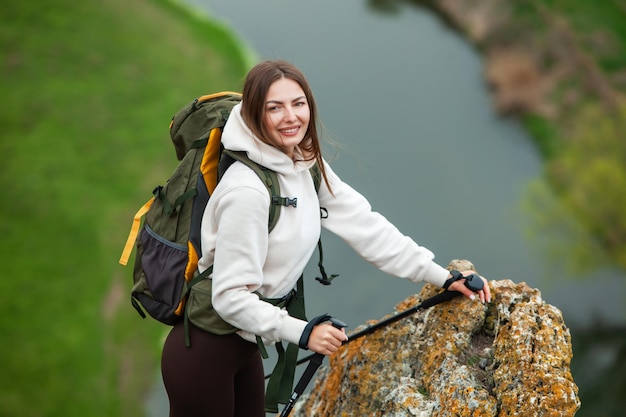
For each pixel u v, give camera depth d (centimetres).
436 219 2039
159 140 2234
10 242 1941
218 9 2745
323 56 2567
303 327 223
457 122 2347
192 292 234
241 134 227
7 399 1614
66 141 2227
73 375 1661
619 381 1705
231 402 245
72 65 2473
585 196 2034
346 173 2134
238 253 219
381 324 298
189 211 238
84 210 2025
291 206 228
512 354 270
